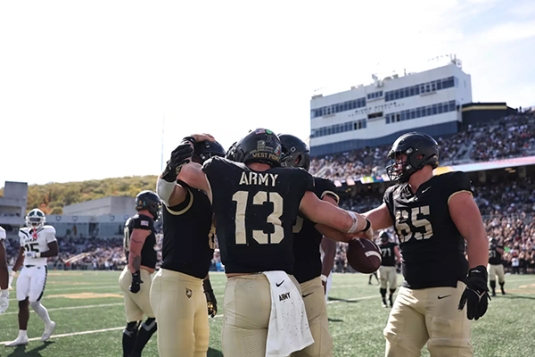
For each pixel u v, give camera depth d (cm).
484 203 3412
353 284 1714
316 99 5116
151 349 568
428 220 306
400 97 4553
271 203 249
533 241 2659
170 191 305
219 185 254
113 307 997
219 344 603
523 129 3769
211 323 766
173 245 334
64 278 2183
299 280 286
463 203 298
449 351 291
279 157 273
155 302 333
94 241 5419
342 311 922
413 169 320
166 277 332
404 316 314
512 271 2586
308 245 293
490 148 3756
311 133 5144
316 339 273
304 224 293
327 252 408
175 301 326
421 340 314
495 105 4222
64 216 5778
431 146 321
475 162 3644
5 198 5153
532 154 3478
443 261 301
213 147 344
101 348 574
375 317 834
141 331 470
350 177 4194
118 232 5659
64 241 5469
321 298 288
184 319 325
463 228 294
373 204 4038
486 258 281
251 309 236
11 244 4897
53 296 1254
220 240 252
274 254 245
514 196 3381
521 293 1309
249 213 247
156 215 506
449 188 304
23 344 600
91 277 2286
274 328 231
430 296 301
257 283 239
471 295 270
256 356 234
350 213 276
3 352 554
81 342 611
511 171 3631
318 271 293
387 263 1002
